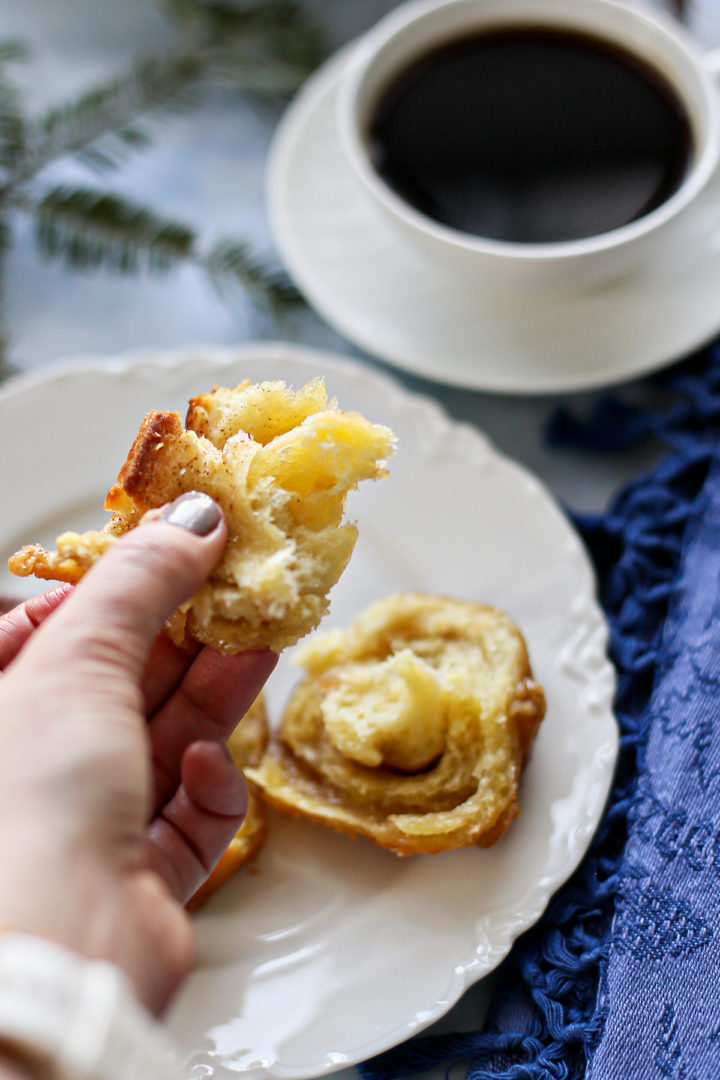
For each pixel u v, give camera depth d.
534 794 0.37
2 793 0.29
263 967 0.35
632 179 0.42
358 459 0.33
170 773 0.34
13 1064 0.24
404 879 0.36
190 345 0.45
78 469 0.41
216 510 0.32
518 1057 0.34
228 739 0.37
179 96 0.47
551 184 0.43
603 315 0.42
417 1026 0.34
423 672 0.36
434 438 0.41
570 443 0.42
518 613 0.39
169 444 0.33
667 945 0.34
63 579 0.33
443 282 0.43
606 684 0.38
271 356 0.42
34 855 0.28
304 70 0.47
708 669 0.37
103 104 0.46
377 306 0.43
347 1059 0.34
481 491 0.40
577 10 0.44
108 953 0.29
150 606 0.31
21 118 0.45
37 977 0.25
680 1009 0.34
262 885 0.36
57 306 0.46
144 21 0.50
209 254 0.45
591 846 0.36
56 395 0.41
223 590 0.32
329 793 0.37
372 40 0.45
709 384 0.41
